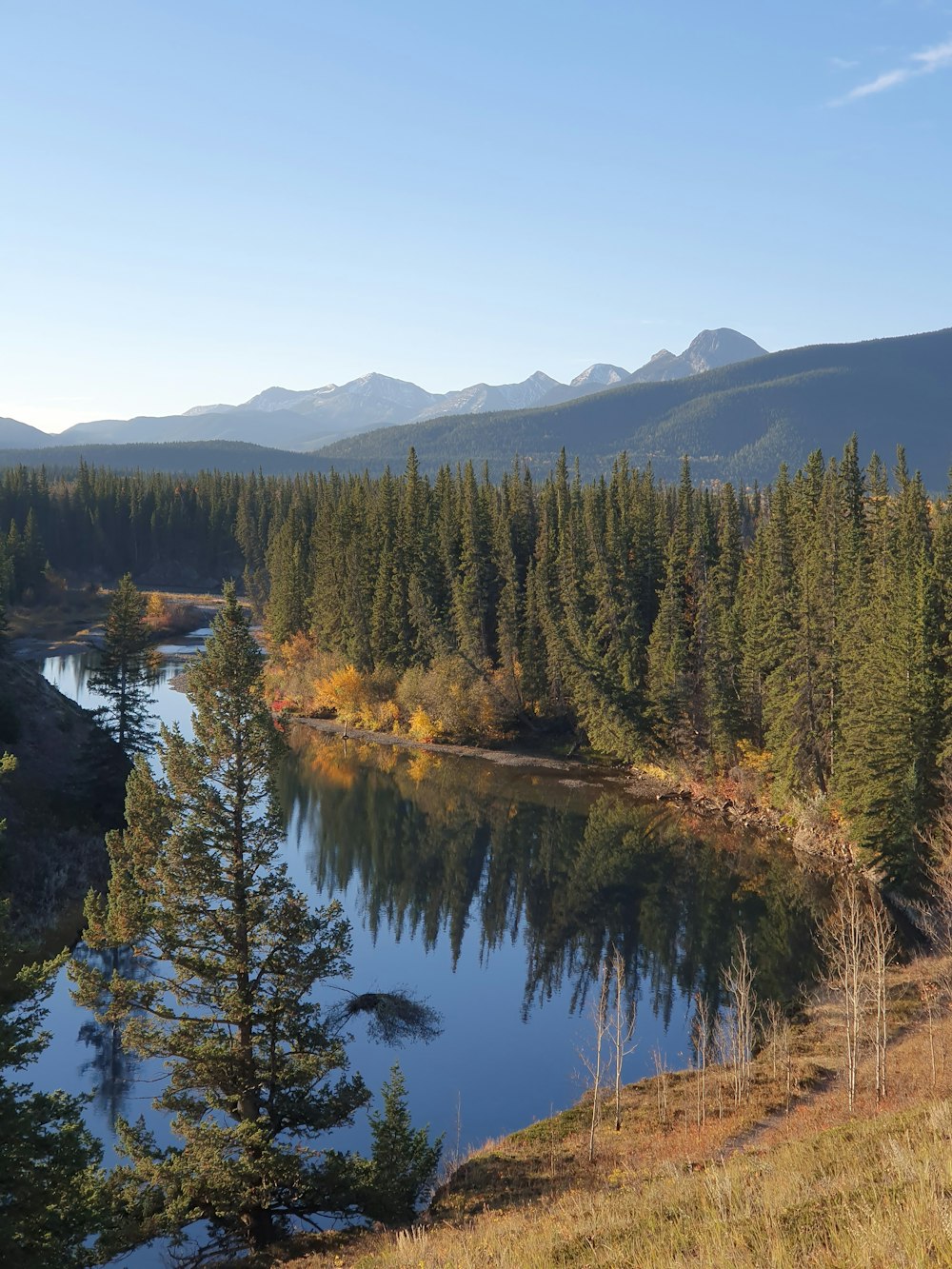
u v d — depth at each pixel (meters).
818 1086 32.22
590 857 65.00
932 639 54.47
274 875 27.55
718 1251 10.95
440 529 116.88
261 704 27.70
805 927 51.12
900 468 82.06
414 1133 27.67
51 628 154.50
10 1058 17.94
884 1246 9.52
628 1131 30.83
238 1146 25.23
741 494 131.12
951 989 38.25
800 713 68.31
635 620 94.88
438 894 58.03
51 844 50.84
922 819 51.31
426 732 101.62
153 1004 27.53
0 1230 16.58
